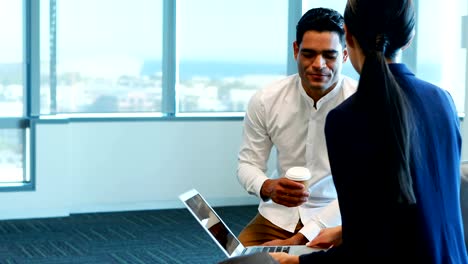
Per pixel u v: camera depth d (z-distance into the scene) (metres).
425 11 6.66
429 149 1.63
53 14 6.03
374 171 1.57
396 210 1.58
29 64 6.04
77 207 6.14
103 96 6.27
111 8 6.22
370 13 1.61
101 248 5.11
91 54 6.20
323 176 2.73
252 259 1.15
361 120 1.59
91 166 6.14
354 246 1.61
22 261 4.78
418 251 1.59
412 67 6.68
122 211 6.23
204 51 6.47
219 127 6.37
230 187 6.44
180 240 5.35
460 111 6.65
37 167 5.94
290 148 2.79
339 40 2.54
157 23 6.34
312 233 2.45
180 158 6.32
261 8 6.52
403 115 1.55
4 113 6.05
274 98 2.78
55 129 5.95
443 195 1.64
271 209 2.79
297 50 2.65
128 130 6.20
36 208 5.96
